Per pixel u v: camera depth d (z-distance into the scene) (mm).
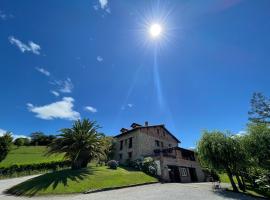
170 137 49750
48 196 17531
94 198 16172
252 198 17188
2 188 24234
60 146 29234
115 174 26766
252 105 42438
